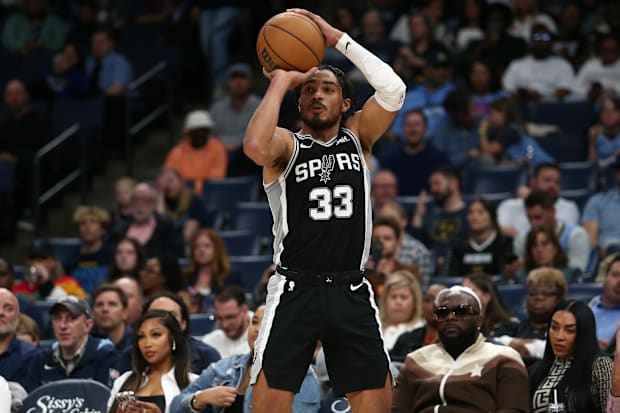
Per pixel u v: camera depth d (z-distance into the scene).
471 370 13.71
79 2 35.84
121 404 13.80
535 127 27.03
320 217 10.17
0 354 16.45
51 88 30.38
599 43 29.55
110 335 17.19
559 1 33.16
